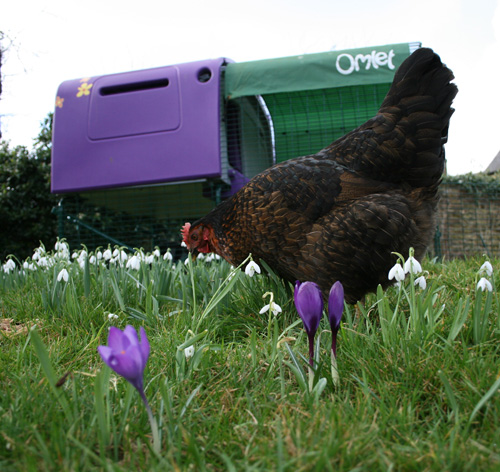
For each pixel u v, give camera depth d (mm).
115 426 301
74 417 311
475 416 326
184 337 530
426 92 603
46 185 2514
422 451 278
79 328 605
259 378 426
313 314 351
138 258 794
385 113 611
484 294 576
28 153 2584
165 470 261
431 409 344
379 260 570
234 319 630
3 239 2490
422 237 613
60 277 673
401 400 359
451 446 270
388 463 262
